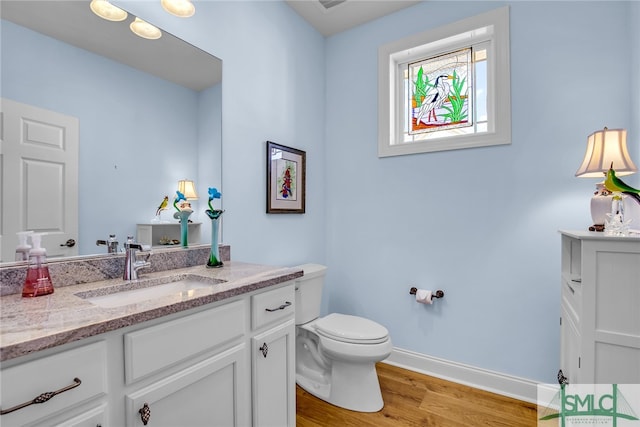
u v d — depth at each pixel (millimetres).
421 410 1728
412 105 2348
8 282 971
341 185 2547
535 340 1821
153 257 1378
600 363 1087
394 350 2287
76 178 1153
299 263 2305
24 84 1030
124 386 763
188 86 1545
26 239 1018
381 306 2355
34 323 695
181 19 1512
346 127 2523
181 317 895
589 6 1692
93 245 1200
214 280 1234
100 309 801
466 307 2027
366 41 2426
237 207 1795
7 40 998
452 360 2072
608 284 1073
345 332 1714
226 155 1734
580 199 1706
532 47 1827
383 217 2348
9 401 578
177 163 1495
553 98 1773
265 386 1182
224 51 1725
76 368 672
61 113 1116
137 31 1347
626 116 1604
